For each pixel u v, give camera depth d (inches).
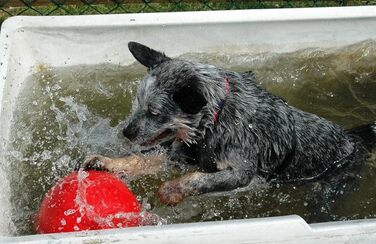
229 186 51.6
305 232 42.4
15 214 49.3
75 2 75.0
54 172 54.6
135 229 41.2
